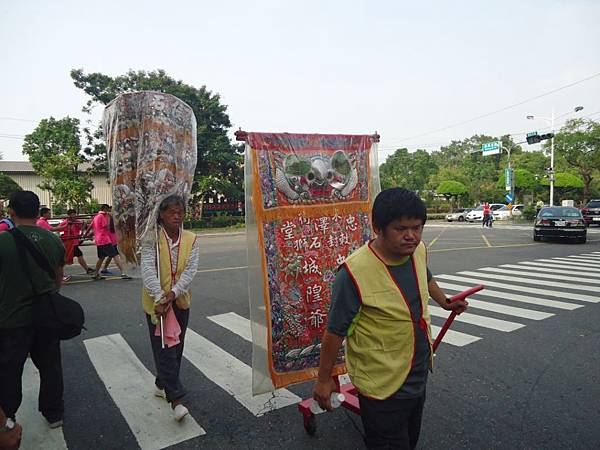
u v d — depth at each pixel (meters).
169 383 2.94
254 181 2.68
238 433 2.84
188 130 3.14
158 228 2.97
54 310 2.75
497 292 6.97
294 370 2.83
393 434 1.84
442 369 3.87
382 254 1.79
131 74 26.30
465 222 34.06
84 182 25.73
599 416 2.99
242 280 8.47
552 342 4.56
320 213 2.90
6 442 1.88
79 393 3.49
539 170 43.97
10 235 2.69
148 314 3.02
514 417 2.99
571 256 11.32
